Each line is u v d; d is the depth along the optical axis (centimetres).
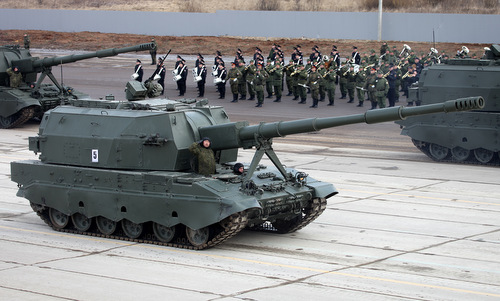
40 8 9369
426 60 4569
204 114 1844
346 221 1958
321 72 4178
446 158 2905
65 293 1359
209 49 6750
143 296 1338
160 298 1325
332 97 4197
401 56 4538
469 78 2806
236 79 4341
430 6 7469
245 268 1523
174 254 1634
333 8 7988
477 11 7206
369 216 2011
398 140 3334
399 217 1997
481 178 2542
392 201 2191
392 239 1772
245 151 3095
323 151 3064
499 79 2756
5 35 7794
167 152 1733
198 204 1612
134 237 1759
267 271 1502
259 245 1720
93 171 1788
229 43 7025
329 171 2647
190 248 1677
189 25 7688
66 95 3738
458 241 1752
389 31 6756
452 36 6450
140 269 1514
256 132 1688
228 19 7500
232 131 1716
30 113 3584
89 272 1493
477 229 1866
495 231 1847
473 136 2772
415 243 1734
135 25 7925
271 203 1670
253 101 4409
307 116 3812
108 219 1797
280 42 6931
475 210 2075
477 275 1477
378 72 3956
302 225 1823
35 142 1928
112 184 1756
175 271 1499
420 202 2177
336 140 3328
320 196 1784
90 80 5100
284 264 1555
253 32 7400
